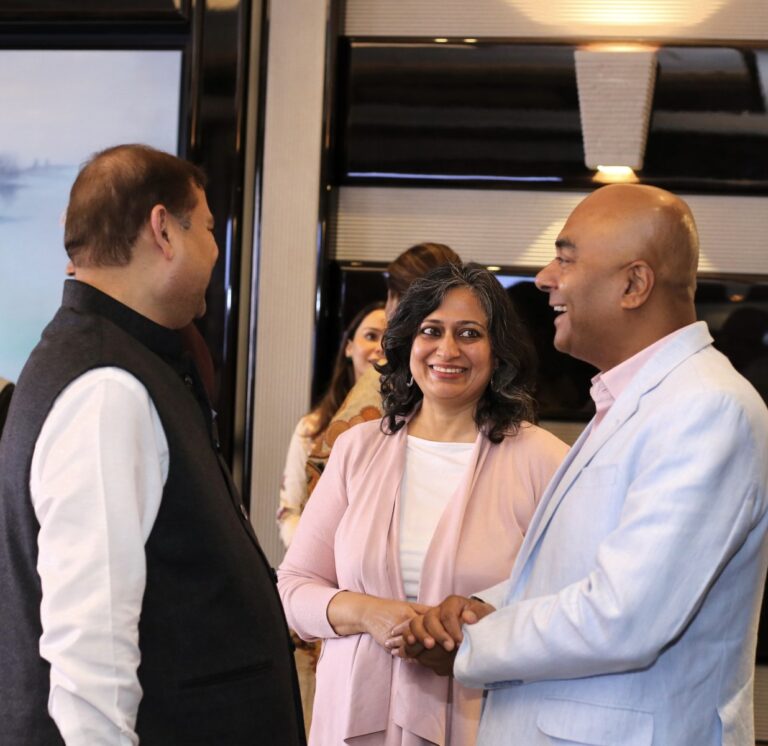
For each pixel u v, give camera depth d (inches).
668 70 138.6
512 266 144.3
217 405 139.9
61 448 55.9
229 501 64.1
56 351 59.2
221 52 141.5
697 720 59.7
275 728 63.5
